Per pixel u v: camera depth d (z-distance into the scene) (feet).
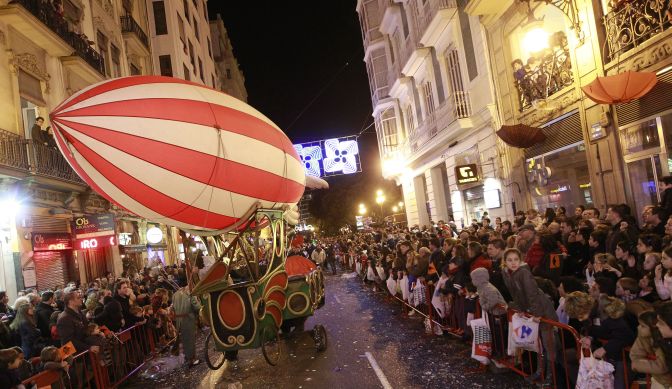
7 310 31.48
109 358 26.89
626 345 15.35
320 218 199.00
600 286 17.51
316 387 23.21
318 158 87.15
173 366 31.89
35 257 45.03
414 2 76.38
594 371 15.11
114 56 74.28
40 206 46.01
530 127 44.65
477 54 56.39
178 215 22.59
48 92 51.31
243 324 25.52
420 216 97.86
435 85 73.46
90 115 19.19
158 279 48.80
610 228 25.36
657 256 18.79
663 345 12.97
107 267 60.13
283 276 27.94
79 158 19.97
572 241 27.73
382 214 159.43
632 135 34.47
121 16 79.87
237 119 22.82
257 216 25.26
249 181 23.06
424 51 74.08
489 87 53.83
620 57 33.99
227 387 25.16
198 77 127.34
